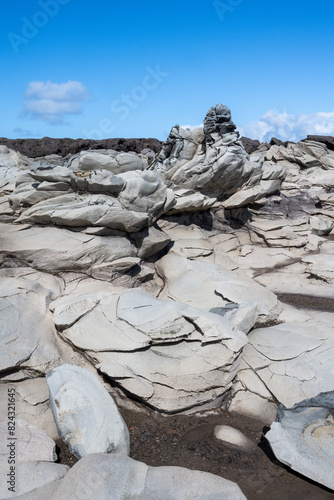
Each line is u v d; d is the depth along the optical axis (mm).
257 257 7484
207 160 7328
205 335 3648
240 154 7465
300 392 3566
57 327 3883
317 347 3980
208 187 7668
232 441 3189
